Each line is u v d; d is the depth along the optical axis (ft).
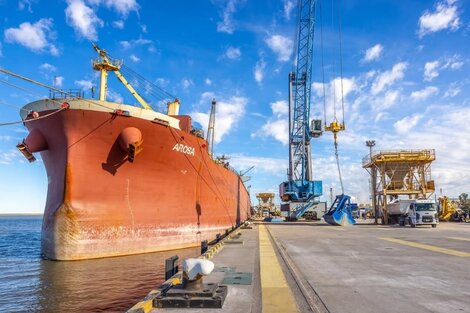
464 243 67.21
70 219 72.90
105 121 75.87
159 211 87.61
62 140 75.51
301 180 233.76
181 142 93.45
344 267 39.42
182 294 23.13
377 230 113.70
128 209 80.64
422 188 158.10
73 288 50.62
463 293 27.17
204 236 109.50
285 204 252.42
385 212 161.27
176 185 93.71
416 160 157.17
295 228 127.54
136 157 81.51
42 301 44.57
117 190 79.36
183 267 24.06
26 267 68.90
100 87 96.63
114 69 98.78
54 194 77.20
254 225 151.74
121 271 61.93
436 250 55.57
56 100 75.36
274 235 89.76
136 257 77.00
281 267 39.17
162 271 61.82
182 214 95.81
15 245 130.82
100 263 69.92
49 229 75.66
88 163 75.77
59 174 75.51
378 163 164.04
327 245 64.13
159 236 87.15
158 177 87.56
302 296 26.32
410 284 30.42
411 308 23.11
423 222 133.59
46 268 66.28
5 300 45.21
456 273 35.58
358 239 77.20
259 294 26.32
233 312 21.40
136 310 20.16
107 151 77.61
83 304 42.96
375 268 38.70
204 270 23.59
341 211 157.79
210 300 22.40
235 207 182.91
